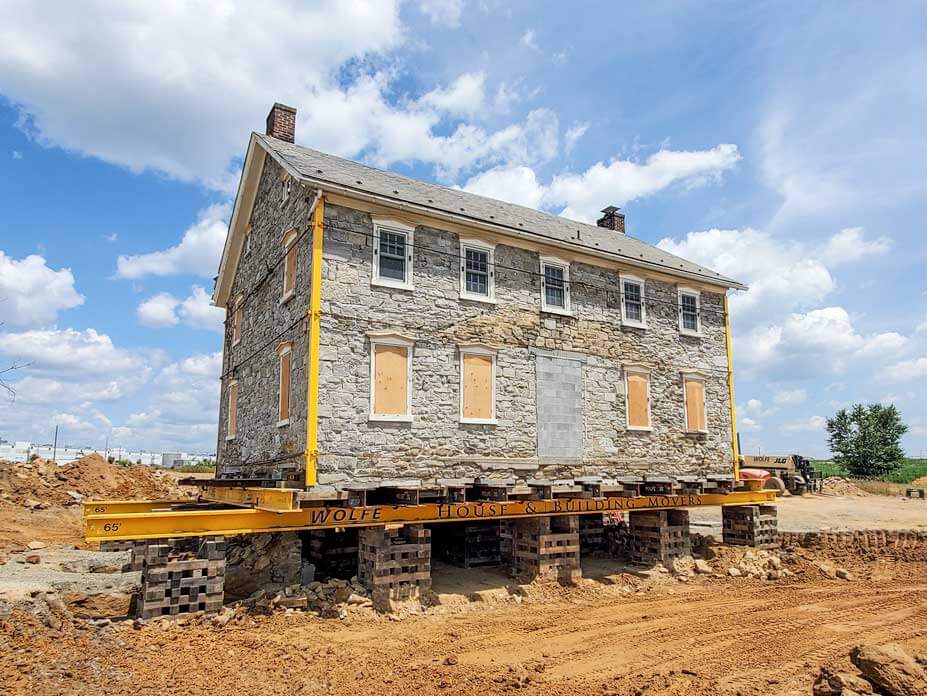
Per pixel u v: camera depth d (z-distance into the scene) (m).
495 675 8.70
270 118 19.61
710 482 18.61
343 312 13.80
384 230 14.74
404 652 9.70
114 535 9.99
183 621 10.23
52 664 7.74
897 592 15.05
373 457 13.67
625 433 18.23
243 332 19.98
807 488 40.44
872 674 7.46
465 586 13.99
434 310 15.11
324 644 9.83
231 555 15.41
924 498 36.81
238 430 19.45
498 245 16.56
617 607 13.18
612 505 15.91
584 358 17.70
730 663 9.34
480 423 15.35
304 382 13.60
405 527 13.00
